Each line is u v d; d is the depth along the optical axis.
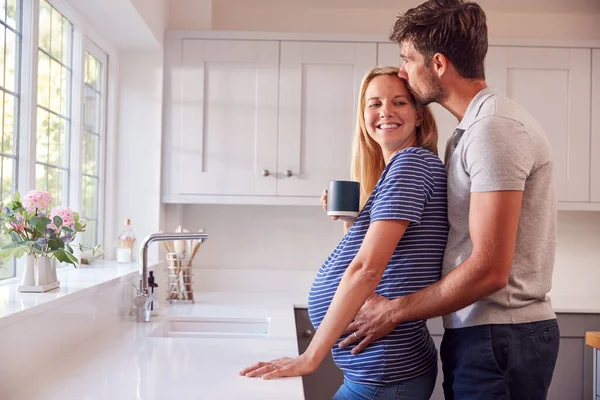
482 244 1.32
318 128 3.16
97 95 3.01
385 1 3.54
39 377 1.45
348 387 1.52
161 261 3.02
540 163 1.39
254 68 3.15
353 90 3.16
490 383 1.39
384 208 1.39
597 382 2.09
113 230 3.13
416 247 1.44
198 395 1.29
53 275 1.83
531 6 3.56
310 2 3.54
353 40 3.16
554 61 3.17
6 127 2.04
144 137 3.14
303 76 3.16
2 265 2.01
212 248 3.51
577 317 2.94
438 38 1.45
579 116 3.17
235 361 1.62
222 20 3.54
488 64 3.17
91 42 2.87
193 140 3.15
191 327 2.46
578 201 3.15
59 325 1.66
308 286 3.47
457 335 1.45
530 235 1.40
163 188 3.15
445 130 3.15
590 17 3.57
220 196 3.15
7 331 1.34
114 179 3.13
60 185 2.57
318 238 3.53
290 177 3.15
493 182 1.32
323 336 1.41
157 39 3.01
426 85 1.51
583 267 3.54
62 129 2.57
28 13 2.13
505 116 1.36
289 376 1.42
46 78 2.37
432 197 1.46
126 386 1.37
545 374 1.42
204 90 3.15
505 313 1.39
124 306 2.33
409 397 1.48
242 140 3.15
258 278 3.46
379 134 1.63
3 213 1.75
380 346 1.45
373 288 1.38
